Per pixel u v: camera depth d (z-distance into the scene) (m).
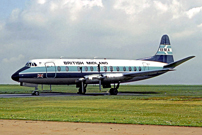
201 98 47.44
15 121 21.98
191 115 26.70
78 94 61.94
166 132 18.02
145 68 69.62
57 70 58.31
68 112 28.56
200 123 21.62
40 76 56.75
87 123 21.30
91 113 27.91
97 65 62.97
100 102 40.00
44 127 19.42
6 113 27.47
